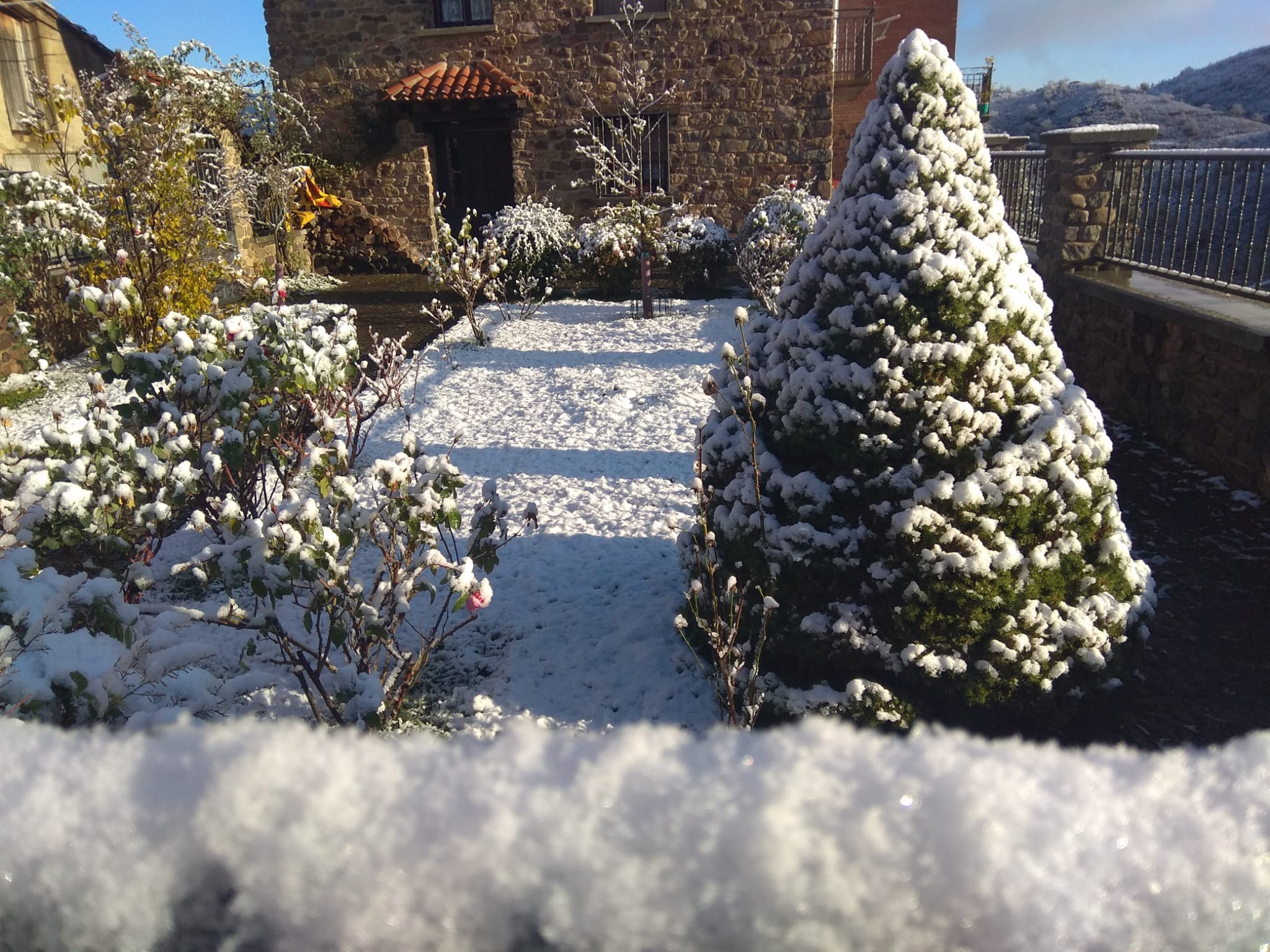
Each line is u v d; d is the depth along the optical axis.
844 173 3.23
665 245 11.59
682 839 0.82
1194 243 6.07
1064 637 2.92
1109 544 3.02
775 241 10.37
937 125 3.01
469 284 9.53
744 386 3.17
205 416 4.04
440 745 1.00
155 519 3.33
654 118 14.14
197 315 8.38
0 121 12.77
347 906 0.82
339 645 2.96
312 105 14.65
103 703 2.31
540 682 3.56
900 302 2.94
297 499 3.16
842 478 3.04
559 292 12.52
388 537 3.46
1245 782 0.94
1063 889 0.81
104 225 8.15
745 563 3.21
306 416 4.70
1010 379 2.97
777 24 13.49
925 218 2.97
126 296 4.07
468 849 0.84
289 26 14.52
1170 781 0.94
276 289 4.70
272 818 0.88
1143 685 3.43
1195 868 0.85
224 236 9.96
